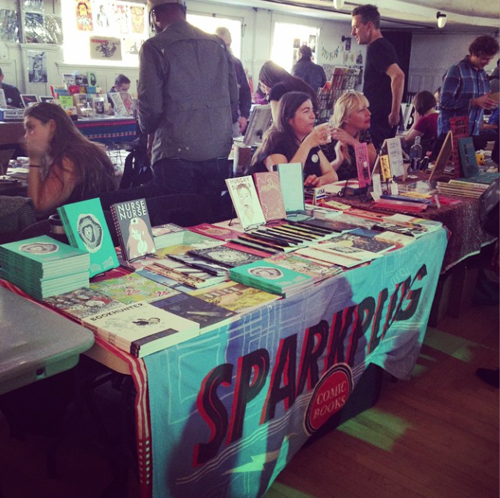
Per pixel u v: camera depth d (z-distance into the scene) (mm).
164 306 1698
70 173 2857
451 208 3111
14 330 1386
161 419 1489
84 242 1887
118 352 1437
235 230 2596
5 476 2043
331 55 12672
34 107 2777
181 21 3207
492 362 3121
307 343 1961
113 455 1729
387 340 2543
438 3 10625
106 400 2480
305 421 2088
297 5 9992
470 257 3684
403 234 2576
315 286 1934
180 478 1605
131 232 2104
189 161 3387
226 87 3461
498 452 2354
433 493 2094
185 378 1532
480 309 3852
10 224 2408
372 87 4504
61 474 2068
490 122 5879
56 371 1318
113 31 8742
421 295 2691
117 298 1756
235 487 1826
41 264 1667
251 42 10750
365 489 2094
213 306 1715
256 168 4020
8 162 3432
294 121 3949
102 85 8758
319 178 4074
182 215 2967
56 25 7988
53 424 2002
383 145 3496
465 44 14211
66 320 1460
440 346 3289
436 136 5094
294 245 2355
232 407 1717
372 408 2637
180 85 3211
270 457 1936
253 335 1709
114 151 6090
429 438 2428
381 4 9484
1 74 5977
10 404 2049
